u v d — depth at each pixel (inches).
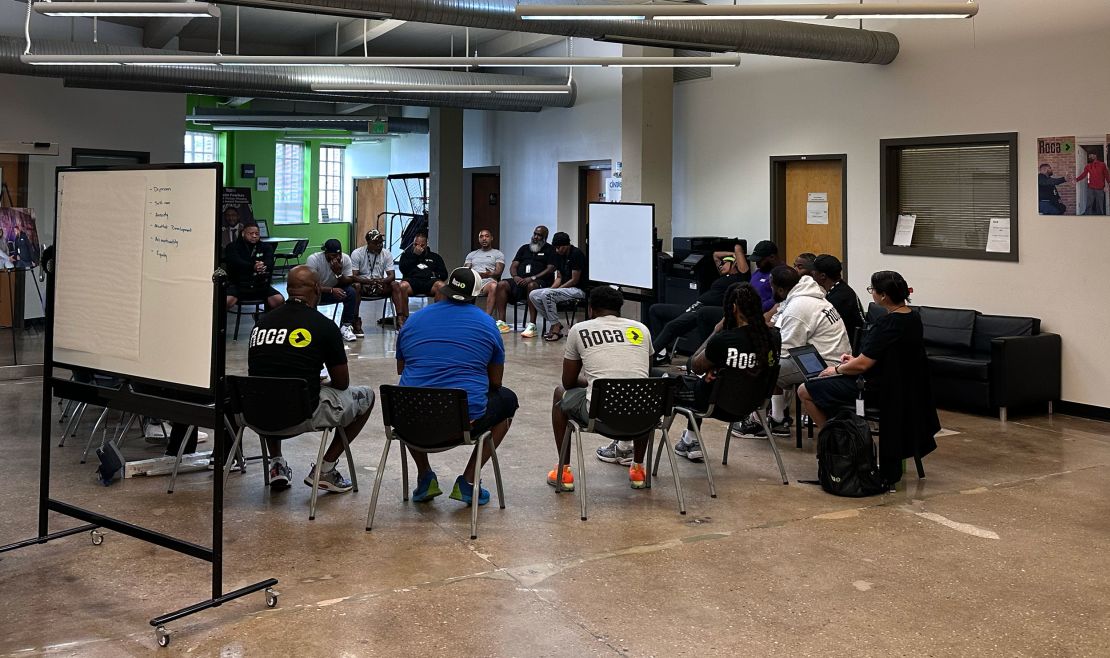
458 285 184.9
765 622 133.6
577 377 198.5
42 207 308.8
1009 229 297.6
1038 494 198.8
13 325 311.1
